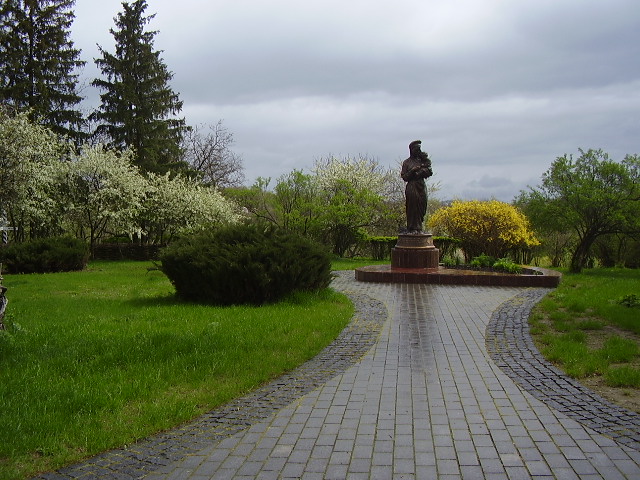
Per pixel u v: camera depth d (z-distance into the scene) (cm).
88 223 2881
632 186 2208
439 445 439
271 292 1153
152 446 449
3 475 390
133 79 3334
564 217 2297
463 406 530
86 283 1608
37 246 2039
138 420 495
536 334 868
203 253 1148
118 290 1459
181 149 3700
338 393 577
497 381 613
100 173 2769
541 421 488
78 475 398
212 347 735
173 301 1188
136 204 2812
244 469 404
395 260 1841
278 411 526
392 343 811
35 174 2372
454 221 2469
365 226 3062
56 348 721
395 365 687
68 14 3159
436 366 680
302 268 1175
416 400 550
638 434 455
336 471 397
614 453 420
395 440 450
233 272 1112
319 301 1169
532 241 2452
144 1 3388
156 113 3406
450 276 1575
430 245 1859
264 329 862
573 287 1488
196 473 399
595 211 2283
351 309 1098
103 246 2878
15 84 2917
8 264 1975
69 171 2720
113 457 429
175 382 609
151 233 3297
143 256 2912
